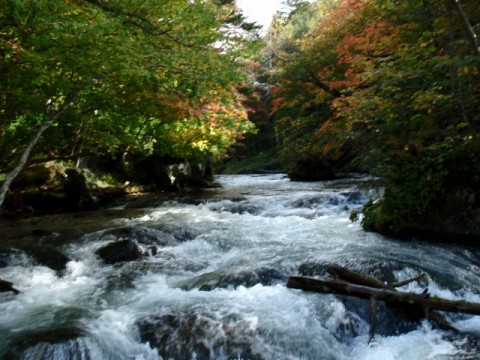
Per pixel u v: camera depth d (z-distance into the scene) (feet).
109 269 20.61
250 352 12.50
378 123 25.57
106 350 12.65
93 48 19.98
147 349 12.88
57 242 25.29
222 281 17.33
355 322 14.07
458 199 21.39
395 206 23.57
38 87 24.91
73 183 41.88
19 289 18.52
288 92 53.98
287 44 89.61
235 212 36.40
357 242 22.43
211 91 27.63
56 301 16.88
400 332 13.91
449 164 22.20
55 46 19.36
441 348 12.62
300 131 52.85
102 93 29.25
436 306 13.55
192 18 23.91
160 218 34.78
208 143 47.88
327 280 15.21
